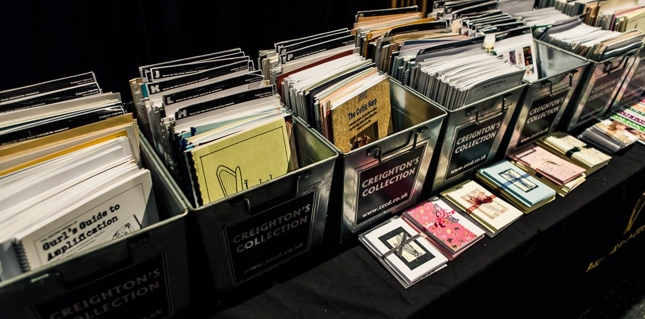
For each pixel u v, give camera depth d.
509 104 1.05
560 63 1.24
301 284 0.88
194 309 0.83
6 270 0.59
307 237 0.88
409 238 0.97
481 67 1.05
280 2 1.21
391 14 1.27
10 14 0.87
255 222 0.75
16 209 0.62
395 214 1.05
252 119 0.84
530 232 1.02
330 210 0.97
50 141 0.70
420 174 1.00
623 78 1.32
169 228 0.63
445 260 0.92
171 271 0.70
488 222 1.01
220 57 0.99
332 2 1.33
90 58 1.02
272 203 0.75
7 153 0.67
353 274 0.90
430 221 1.01
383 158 0.87
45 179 0.65
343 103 0.90
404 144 0.88
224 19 1.13
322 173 0.78
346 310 0.83
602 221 1.25
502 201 1.08
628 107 1.45
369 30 1.19
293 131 0.92
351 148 0.96
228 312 0.82
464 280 0.89
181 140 0.75
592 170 1.19
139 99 0.91
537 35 1.33
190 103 0.83
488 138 1.09
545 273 1.20
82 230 0.66
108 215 0.69
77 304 0.63
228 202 0.68
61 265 0.56
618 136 1.28
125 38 1.02
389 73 1.11
